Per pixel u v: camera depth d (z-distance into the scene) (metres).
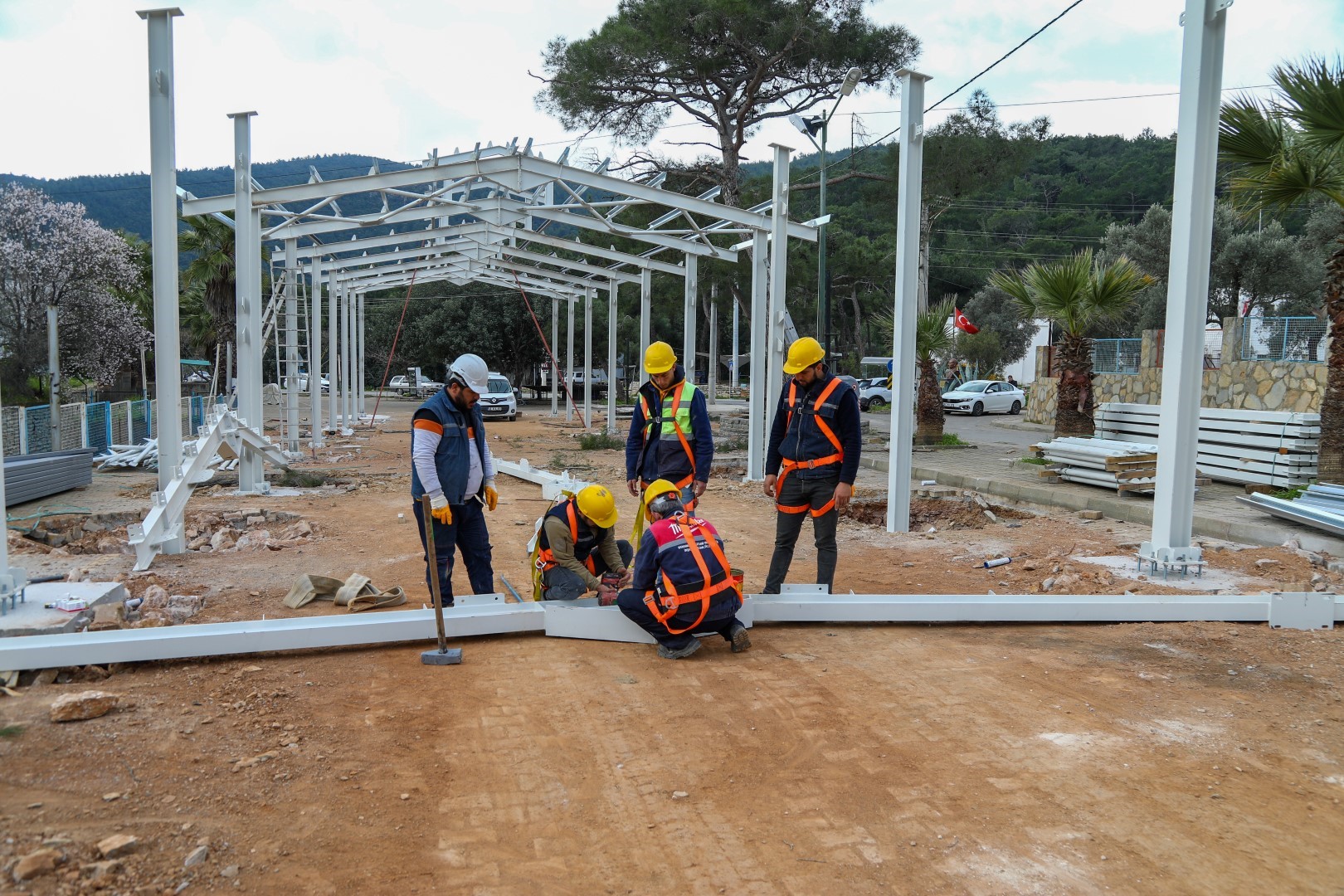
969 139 26.55
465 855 3.05
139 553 7.70
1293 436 11.83
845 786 3.58
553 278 26.38
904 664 5.11
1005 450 19.88
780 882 2.92
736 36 25.62
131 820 3.12
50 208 27.52
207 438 10.27
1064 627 5.94
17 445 15.13
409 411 38.69
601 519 5.76
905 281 10.02
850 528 10.59
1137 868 3.01
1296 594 5.92
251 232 13.42
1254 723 4.25
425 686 4.65
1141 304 34.31
